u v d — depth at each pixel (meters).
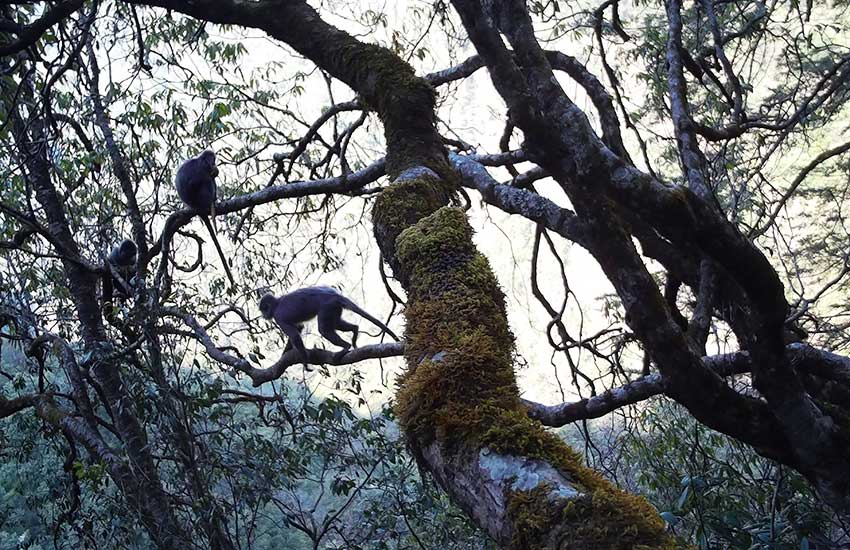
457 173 4.70
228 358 6.60
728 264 3.67
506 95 3.42
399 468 8.09
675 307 5.57
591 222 3.86
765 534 5.13
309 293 6.77
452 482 2.18
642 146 6.55
